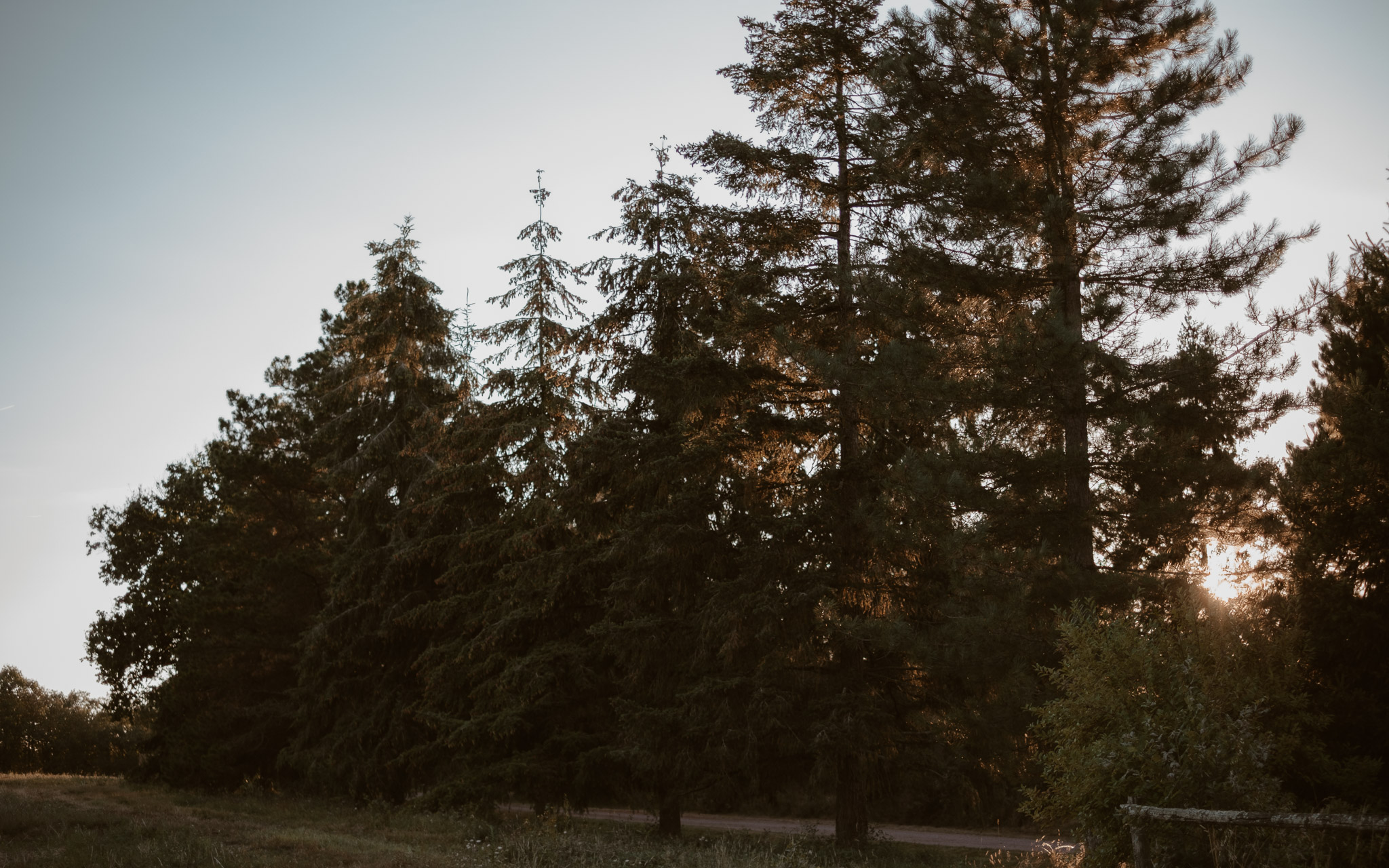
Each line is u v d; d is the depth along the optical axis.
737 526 19.22
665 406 19.48
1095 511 15.12
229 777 32.41
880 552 18.14
